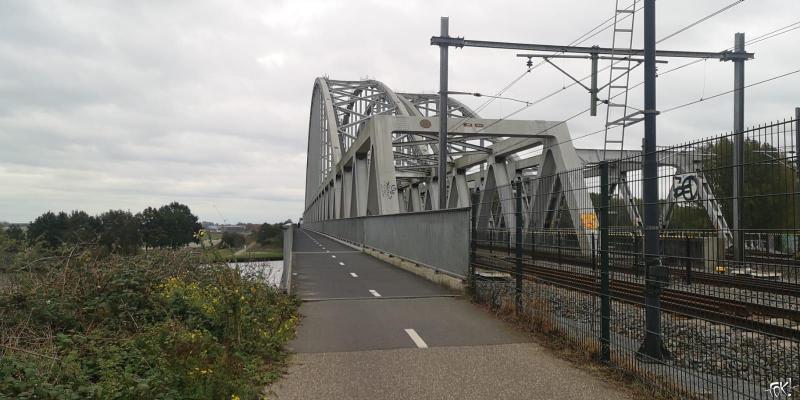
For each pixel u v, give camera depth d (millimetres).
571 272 8258
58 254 9039
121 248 11625
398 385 6387
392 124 33781
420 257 18781
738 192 5402
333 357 7699
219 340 7773
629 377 6367
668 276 6828
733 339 7703
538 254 9438
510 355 7668
